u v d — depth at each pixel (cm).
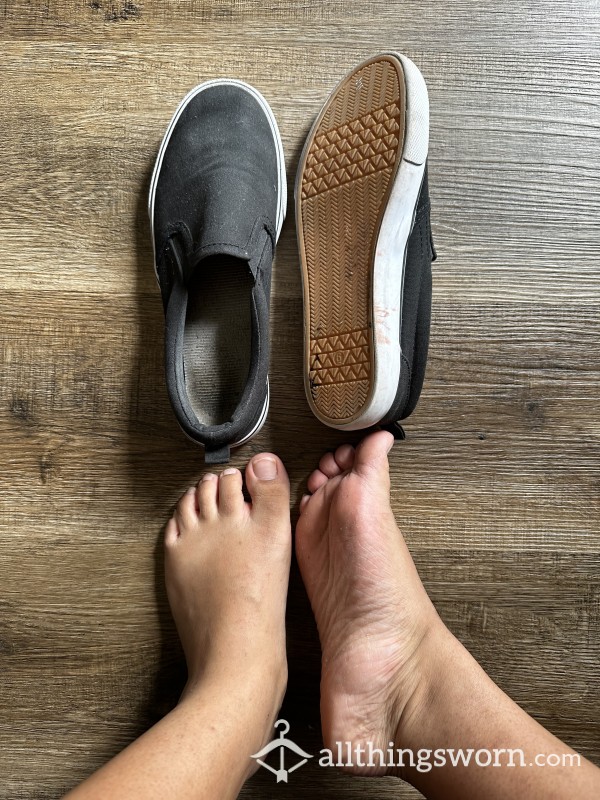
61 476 92
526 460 92
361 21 93
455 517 92
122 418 93
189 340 90
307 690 91
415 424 92
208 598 85
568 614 92
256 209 87
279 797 91
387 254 80
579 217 93
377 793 91
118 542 92
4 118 93
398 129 77
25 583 92
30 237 93
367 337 80
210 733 70
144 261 93
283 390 93
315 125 85
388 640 80
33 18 93
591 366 92
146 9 94
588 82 93
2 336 92
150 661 91
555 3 93
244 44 94
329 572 85
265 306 84
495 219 92
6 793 91
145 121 94
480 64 93
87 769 91
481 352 92
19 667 91
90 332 93
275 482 88
